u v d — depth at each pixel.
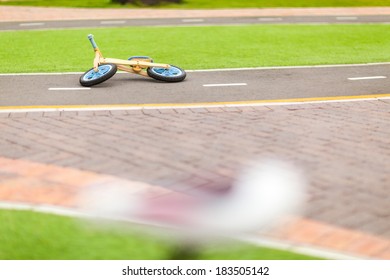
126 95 32.84
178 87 35.12
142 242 15.59
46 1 98.69
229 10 86.00
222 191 18.95
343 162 21.77
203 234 16.08
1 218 16.77
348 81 37.50
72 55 46.69
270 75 39.16
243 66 42.28
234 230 16.28
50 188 19.11
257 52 48.50
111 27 65.19
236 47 50.97
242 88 35.00
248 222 16.75
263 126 26.42
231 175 20.34
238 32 60.66
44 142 23.88
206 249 15.34
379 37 58.22
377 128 26.30
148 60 36.97
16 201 18.08
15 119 27.39
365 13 83.94
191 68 41.38
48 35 58.66
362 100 31.98
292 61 44.50
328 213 17.34
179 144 23.67
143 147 23.28
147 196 18.52
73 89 34.38
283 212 17.39
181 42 53.53
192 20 72.62
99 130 25.61
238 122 27.06
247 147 23.39
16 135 24.86
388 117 28.28
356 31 62.59
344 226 16.53
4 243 15.39
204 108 29.59
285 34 59.56
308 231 16.23
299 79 37.94
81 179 19.91
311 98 32.50
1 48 50.28
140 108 29.52
